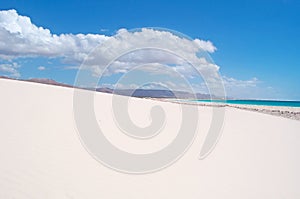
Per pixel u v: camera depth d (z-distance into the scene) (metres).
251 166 6.73
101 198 4.38
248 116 14.45
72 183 4.68
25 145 5.97
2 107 8.81
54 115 8.76
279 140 9.89
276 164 7.07
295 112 24.03
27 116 8.22
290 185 5.74
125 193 4.68
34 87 12.88
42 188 4.36
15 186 4.28
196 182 5.48
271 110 25.31
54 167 5.15
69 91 13.11
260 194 5.22
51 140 6.57
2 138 6.16
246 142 9.07
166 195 4.81
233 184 5.55
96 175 5.17
